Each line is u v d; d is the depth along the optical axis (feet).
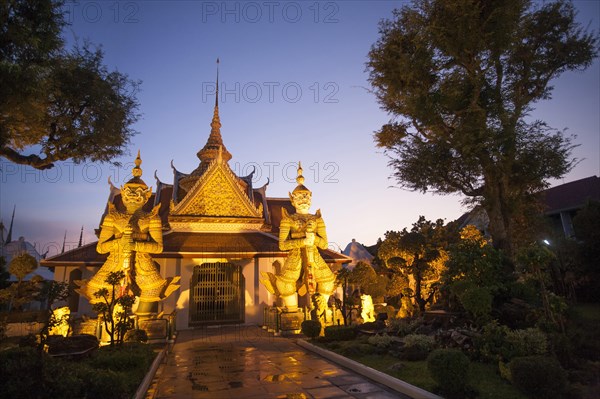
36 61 32.19
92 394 22.98
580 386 24.30
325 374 31.94
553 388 22.36
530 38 56.90
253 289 65.87
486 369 28.45
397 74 58.54
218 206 72.43
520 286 38.68
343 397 25.63
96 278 50.21
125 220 51.24
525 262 33.76
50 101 42.65
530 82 58.39
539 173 53.62
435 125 55.88
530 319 34.50
